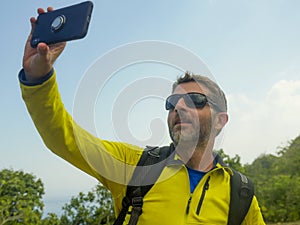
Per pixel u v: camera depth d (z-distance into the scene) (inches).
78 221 396.2
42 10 54.8
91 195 401.7
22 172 408.8
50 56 53.5
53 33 52.0
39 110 58.3
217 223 73.0
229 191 77.5
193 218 71.7
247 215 80.4
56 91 58.7
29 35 55.5
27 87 56.0
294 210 539.5
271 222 546.9
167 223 70.6
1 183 370.6
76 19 51.1
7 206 320.2
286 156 721.6
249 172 681.6
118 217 73.6
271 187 572.1
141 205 72.4
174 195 72.8
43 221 355.9
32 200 378.0
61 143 63.4
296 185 556.4
